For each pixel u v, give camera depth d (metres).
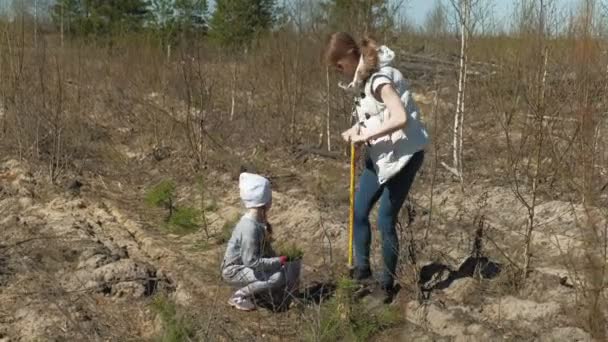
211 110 9.11
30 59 8.48
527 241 4.52
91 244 5.34
